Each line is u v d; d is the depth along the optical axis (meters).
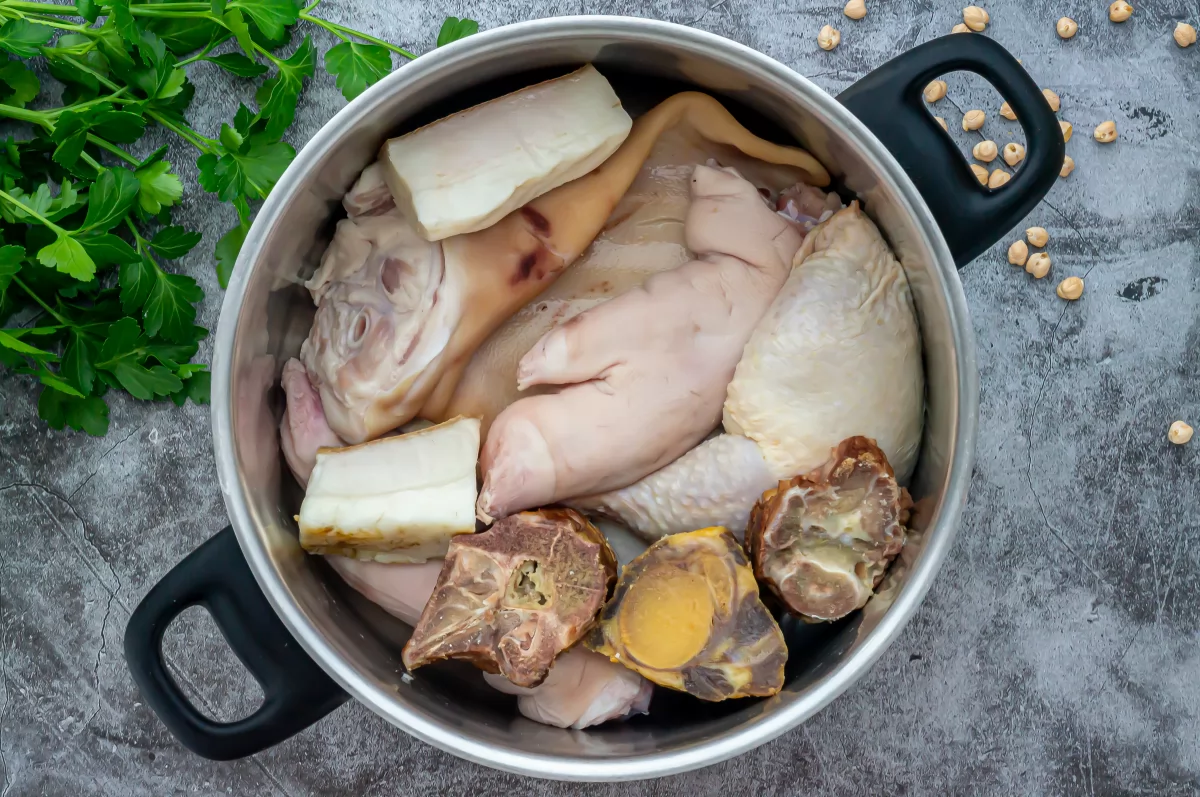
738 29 0.55
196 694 0.57
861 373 0.48
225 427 0.45
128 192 0.51
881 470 0.46
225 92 0.55
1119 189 0.56
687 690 0.47
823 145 0.49
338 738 0.57
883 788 0.57
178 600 0.47
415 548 0.49
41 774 0.57
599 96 0.49
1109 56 0.55
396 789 0.57
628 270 0.53
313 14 0.55
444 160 0.47
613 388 0.48
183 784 0.57
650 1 0.55
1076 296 0.56
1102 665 0.56
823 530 0.47
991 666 0.56
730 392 0.48
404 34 0.55
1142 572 0.56
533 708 0.50
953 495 0.45
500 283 0.49
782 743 0.57
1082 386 0.56
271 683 0.48
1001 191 0.47
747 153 0.52
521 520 0.47
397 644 0.52
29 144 0.53
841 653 0.47
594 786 0.57
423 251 0.49
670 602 0.47
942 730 0.56
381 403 0.50
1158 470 0.56
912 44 0.55
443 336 0.49
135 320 0.53
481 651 0.47
